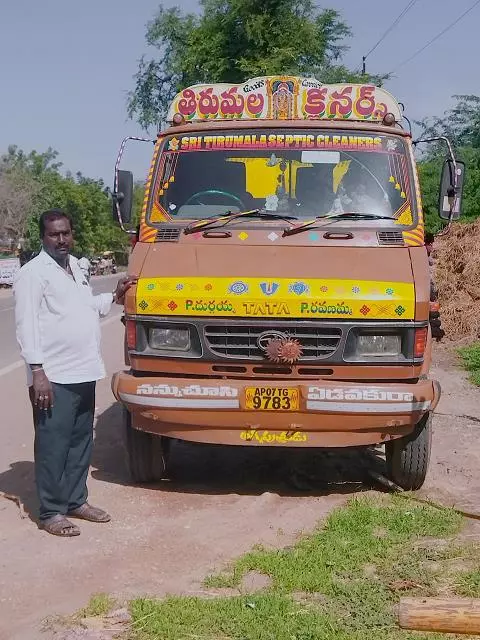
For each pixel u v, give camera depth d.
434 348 13.94
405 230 6.38
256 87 7.06
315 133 6.79
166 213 6.61
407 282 5.78
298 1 27.78
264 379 5.79
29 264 5.34
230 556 5.03
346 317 5.65
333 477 6.75
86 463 5.65
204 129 6.88
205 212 6.60
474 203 22.53
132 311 5.88
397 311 5.65
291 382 5.74
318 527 5.51
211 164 6.77
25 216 60.25
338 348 5.68
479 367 11.94
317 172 6.68
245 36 27.83
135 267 6.08
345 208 6.53
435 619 4.02
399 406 5.67
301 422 5.77
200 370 5.81
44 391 5.24
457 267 15.41
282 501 6.11
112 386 6.05
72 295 5.43
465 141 27.44
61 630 4.09
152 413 5.87
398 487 6.38
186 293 5.76
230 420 5.80
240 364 5.76
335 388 5.66
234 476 6.84
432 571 4.71
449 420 8.79
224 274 5.84
